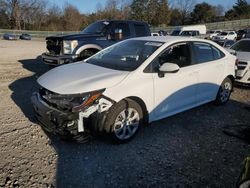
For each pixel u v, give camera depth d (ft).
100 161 13.16
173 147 14.75
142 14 247.29
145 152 14.12
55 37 28.99
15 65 39.01
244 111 20.76
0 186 11.18
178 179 12.07
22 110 19.06
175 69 15.10
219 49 20.61
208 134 16.51
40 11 242.78
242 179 8.63
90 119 13.41
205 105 21.72
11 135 15.26
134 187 11.47
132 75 14.56
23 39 155.84
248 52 28.99
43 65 39.40
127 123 14.70
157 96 15.61
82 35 29.45
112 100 13.61
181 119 18.66
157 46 16.46
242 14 251.19
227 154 14.25
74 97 13.05
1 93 23.18
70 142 14.70
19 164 12.65
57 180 11.69
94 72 14.93
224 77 20.77
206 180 12.05
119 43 18.78
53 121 13.39
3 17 230.89
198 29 123.65
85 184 11.53
